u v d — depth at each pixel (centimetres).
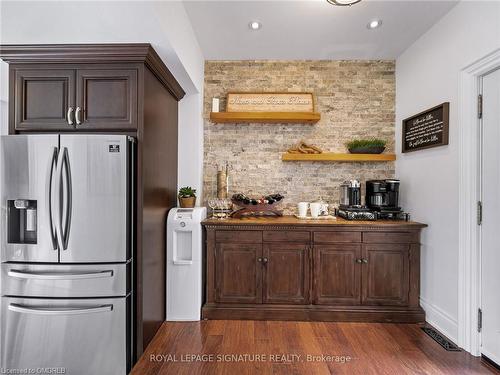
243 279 266
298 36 275
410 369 193
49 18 174
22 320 191
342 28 260
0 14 170
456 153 224
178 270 261
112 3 162
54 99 209
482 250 208
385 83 323
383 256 261
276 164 326
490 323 201
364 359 204
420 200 272
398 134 314
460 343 218
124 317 194
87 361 193
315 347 219
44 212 187
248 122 324
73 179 188
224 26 258
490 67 196
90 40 198
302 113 303
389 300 261
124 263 194
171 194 280
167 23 193
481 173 209
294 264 264
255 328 248
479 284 210
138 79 208
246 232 266
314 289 263
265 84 324
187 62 247
